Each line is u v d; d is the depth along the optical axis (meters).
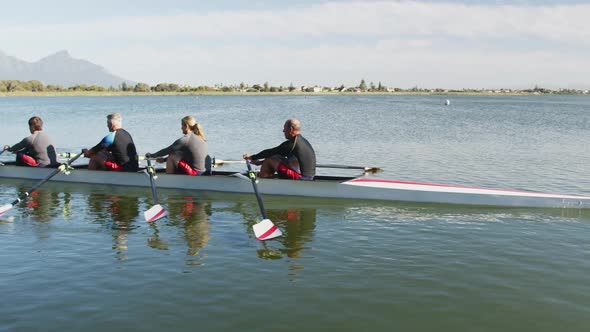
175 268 6.23
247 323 4.74
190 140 11.22
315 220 8.83
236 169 15.80
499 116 50.06
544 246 7.29
